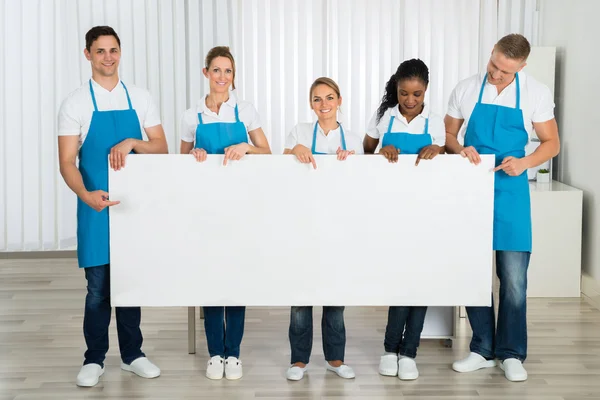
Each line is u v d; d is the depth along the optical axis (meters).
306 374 3.33
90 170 3.12
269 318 4.14
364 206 3.03
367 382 3.24
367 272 3.07
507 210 3.22
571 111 4.77
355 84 5.25
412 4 5.20
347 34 5.22
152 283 3.07
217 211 3.03
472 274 3.07
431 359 3.52
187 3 5.28
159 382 3.26
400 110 3.23
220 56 3.15
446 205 3.04
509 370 3.27
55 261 5.42
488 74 3.20
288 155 3.00
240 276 3.07
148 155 3.00
